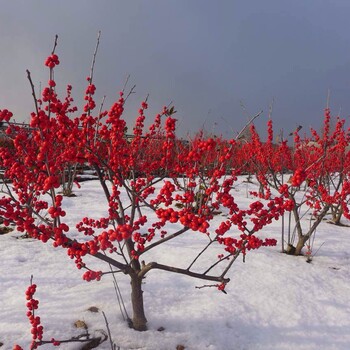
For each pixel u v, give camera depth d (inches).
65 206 275.6
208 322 114.8
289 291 139.2
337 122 235.5
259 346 106.1
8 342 98.4
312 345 107.9
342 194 171.6
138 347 100.5
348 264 175.2
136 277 106.7
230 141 93.0
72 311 116.6
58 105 86.9
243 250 102.7
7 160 95.2
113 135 96.6
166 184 86.3
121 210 108.7
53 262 161.6
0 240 190.2
